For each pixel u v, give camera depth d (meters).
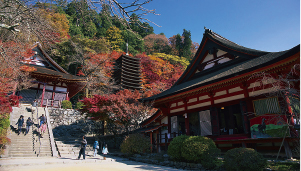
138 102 18.98
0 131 12.95
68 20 40.62
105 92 35.72
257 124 10.32
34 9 6.35
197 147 9.32
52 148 15.29
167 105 16.61
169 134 15.79
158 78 53.94
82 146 12.98
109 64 40.75
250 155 7.46
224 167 8.51
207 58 16.72
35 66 29.30
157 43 91.81
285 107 9.40
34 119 20.06
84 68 32.69
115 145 21.31
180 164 10.22
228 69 13.41
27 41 8.14
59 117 25.11
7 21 6.60
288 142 9.30
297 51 7.84
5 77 12.66
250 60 13.08
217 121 12.51
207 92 13.51
